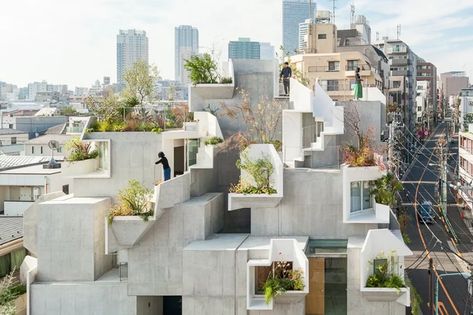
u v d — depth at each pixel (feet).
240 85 98.94
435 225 184.75
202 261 76.74
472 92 409.28
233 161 95.81
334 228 81.87
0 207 123.54
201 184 90.79
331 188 81.76
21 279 91.15
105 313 81.15
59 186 120.67
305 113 94.58
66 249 82.07
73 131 142.51
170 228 81.20
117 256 89.56
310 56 214.07
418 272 135.54
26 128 289.74
